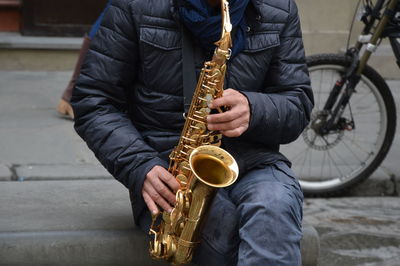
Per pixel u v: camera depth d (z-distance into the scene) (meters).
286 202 3.77
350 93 6.29
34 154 6.66
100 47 4.13
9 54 9.89
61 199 5.30
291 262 3.67
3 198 5.30
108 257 4.61
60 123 7.68
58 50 9.98
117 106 4.21
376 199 6.64
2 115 7.89
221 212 3.97
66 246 4.57
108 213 4.98
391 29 6.16
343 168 6.68
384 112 6.40
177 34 4.05
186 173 3.88
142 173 3.90
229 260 3.94
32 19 10.12
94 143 4.07
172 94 4.11
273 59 4.21
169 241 3.92
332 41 10.24
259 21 4.09
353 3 10.19
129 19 4.07
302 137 7.21
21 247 4.54
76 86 4.16
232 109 3.81
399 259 5.53
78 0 10.19
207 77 3.83
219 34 3.94
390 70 9.83
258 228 3.69
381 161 6.49
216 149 3.79
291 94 4.17
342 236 5.87
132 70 4.17
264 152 4.15
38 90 9.02
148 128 4.21
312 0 10.11
